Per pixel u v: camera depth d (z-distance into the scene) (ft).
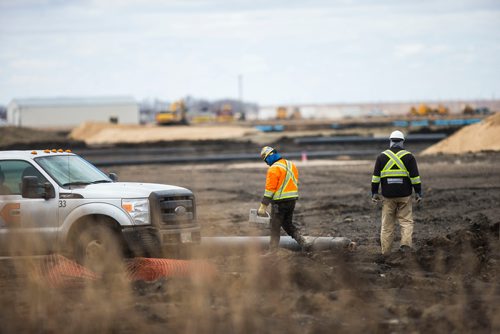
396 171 84.69
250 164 289.33
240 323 54.95
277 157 87.71
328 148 385.91
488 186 178.19
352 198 161.27
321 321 56.29
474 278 72.64
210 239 88.79
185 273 73.15
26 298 64.13
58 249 79.20
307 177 219.41
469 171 220.43
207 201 162.71
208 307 59.67
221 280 70.54
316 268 74.74
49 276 72.33
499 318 56.29
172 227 80.12
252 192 181.16
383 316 57.82
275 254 82.99
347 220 121.90
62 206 79.20
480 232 87.97
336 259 80.43
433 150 320.91
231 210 144.25
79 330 53.21
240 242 88.99
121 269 76.33
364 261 82.28
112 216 77.92
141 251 77.82
